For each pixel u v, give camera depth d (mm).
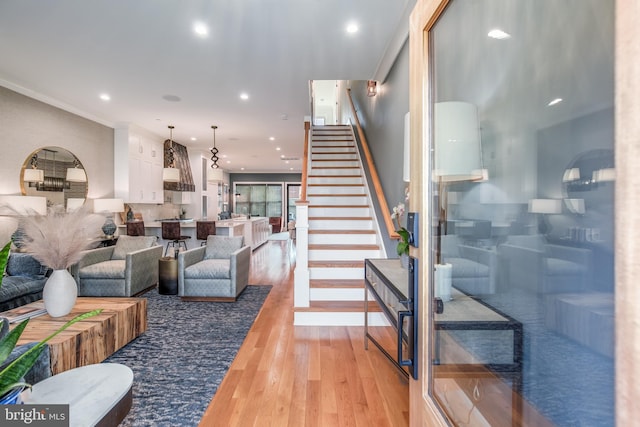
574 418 686
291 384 2117
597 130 611
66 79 3896
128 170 6023
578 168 667
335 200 4945
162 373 2242
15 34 2879
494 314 1006
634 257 450
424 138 1214
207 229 6242
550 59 762
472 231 1143
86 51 3199
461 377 1135
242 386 2092
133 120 5781
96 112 5258
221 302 3869
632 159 451
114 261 4246
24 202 3756
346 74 3898
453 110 1150
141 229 5766
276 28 2832
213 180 7109
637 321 447
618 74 472
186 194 8766
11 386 913
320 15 2645
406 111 3041
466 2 1113
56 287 2330
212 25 2768
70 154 4965
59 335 2072
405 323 1720
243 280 4262
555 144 746
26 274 3420
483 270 1073
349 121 7613
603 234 593
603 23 593
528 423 846
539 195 808
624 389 467
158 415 1800
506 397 939
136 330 2777
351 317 3137
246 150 9039
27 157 4234
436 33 1203
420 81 1243
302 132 6715
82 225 2395
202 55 3316
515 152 904
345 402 1934
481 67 1062
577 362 676
